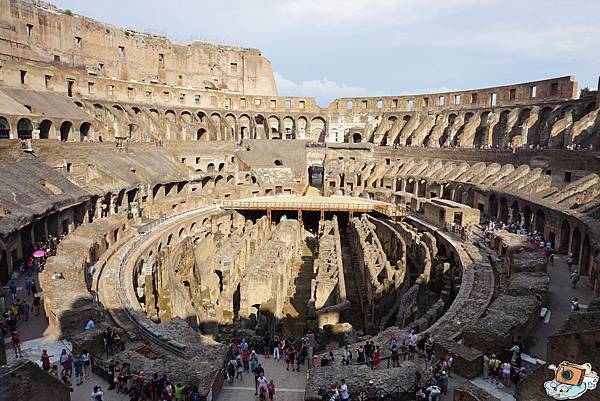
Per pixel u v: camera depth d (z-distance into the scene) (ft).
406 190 242.78
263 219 212.02
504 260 116.57
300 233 201.26
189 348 70.64
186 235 178.70
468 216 165.99
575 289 98.99
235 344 81.15
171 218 185.57
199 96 307.78
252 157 277.85
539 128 231.30
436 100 299.58
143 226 164.66
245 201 224.74
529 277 92.89
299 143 307.99
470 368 63.16
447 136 280.10
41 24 236.22
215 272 137.18
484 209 183.42
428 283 120.88
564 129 199.21
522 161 196.65
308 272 161.89
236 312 124.26
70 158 176.55
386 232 185.78
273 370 74.59
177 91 296.10
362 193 253.85
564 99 222.07
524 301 79.71
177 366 62.90
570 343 50.52
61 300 79.00
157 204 189.67
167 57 321.32
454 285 114.52
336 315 98.78
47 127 188.55
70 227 143.33
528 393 51.65
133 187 185.06
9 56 217.15
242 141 303.68
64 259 99.55
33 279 103.86
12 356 69.62
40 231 125.18
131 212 180.24
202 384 59.11
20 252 110.52
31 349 72.18
